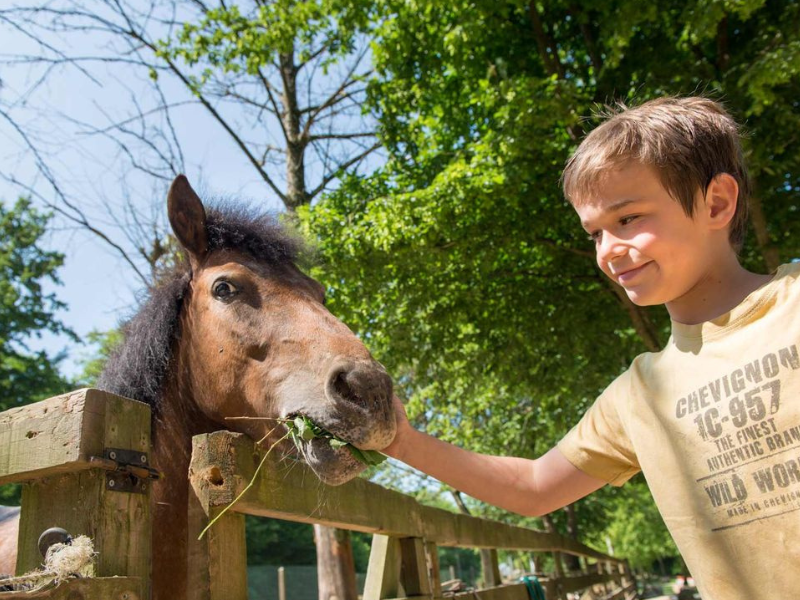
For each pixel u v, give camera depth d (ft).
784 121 19.19
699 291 4.72
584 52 26.73
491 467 5.86
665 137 4.48
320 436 6.13
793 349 4.01
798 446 3.88
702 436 4.34
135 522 4.67
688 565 4.42
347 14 26.27
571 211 24.76
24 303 69.21
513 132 21.22
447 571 88.94
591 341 28.94
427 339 28.27
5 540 7.67
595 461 5.56
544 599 14.58
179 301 7.86
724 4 17.72
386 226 22.48
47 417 4.56
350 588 25.30
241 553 5.42
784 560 3.85
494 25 23.65
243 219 8.07
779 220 24.38
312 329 6.82
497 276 27.20
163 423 7.45
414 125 27.37
